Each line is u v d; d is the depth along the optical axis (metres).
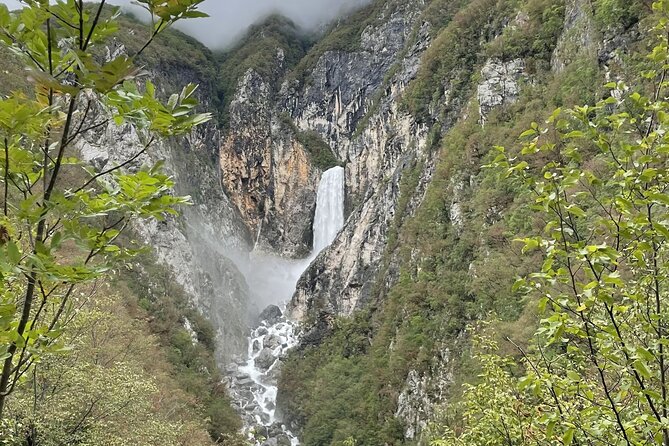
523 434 8.78
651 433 5.22
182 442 24.94
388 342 46.78
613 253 4.70
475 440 9.86
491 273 31.59
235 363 68.94
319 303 73.62
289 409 56.72
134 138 60.19
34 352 3.32
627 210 4.93
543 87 39.34
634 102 5.46
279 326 78.38
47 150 3.40
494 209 36.91
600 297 4.87
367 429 41.41
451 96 56.94
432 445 11.53
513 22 48.41
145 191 3.57
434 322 38.28
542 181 5.61
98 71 3.02
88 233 3.39
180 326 55.66
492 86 44.28
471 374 28.94
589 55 33.50
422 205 50.09
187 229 76.06
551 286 5.46
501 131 40.12
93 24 3.15
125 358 24.50
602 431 5.41
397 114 75.69
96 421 15.23
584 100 31.78
